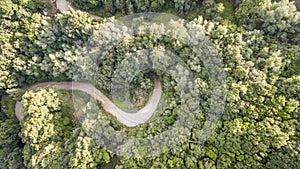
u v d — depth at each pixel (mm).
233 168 43188
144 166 47406
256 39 49531
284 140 40625
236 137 43781
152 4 55031
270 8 49969
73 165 47375
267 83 46594
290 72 47906
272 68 47469
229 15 54750
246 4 51312
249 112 44562
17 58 55219
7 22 55125
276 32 50969
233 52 48125
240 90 45750
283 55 48594
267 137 41844
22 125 52375
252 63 47062
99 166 51188
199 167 44531
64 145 51000
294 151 39719
